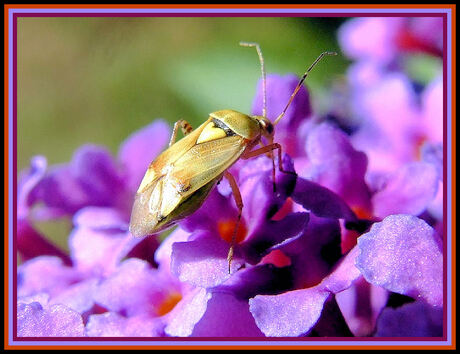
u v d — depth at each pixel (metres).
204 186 0.07
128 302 0.07
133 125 0.14
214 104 0.11
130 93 0.14
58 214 0.08
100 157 0.08
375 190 0.07
